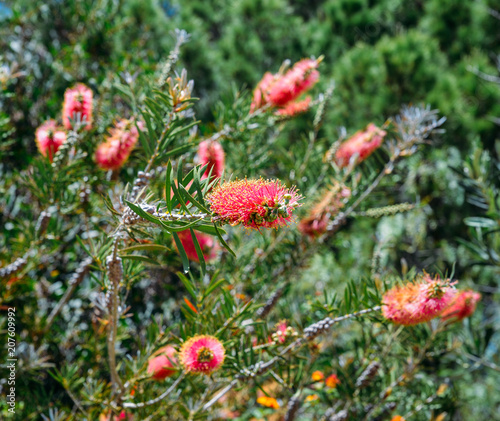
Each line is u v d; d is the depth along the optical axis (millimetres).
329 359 822
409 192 1673
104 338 824
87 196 781
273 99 778
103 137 765
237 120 817
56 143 719
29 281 821
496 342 1188
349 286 627
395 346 887
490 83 1971
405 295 573
